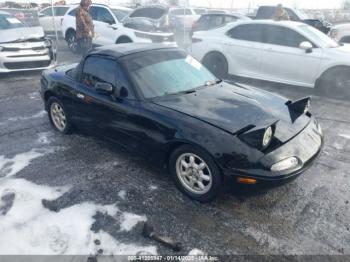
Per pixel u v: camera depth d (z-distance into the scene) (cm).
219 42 789
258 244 263
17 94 684
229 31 784
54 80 454
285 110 347
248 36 754
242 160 273
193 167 306
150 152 338
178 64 402
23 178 357
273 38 720
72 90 421
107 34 1058
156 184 346
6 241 267
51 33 1527
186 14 1695
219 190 295
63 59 1047
